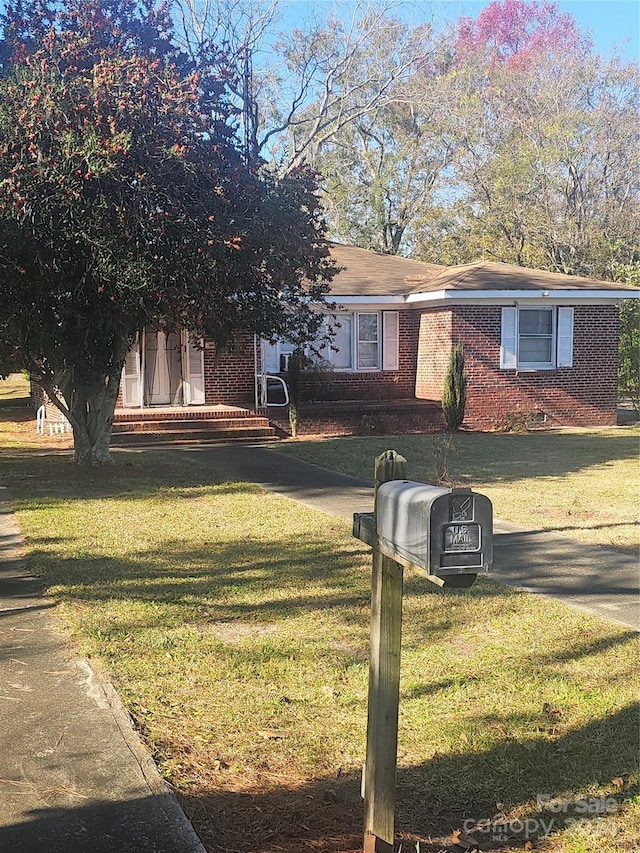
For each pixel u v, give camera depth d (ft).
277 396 62.59
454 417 58.90
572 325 63.52
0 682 13.29
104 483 35.35
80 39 31.86
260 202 33.83
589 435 57.21
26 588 19.01
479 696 13.15
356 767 10.80
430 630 16.43
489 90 112.06
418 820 9.66
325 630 16.25
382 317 65.51
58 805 9.56
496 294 60.23
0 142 30.30
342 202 128.06
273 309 37.96
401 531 7.84
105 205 29.86
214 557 22.26
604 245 103.24
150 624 16.40
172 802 9.67
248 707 12.55
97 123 29.55
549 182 105.50
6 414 73.72
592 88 107.34
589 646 15.51
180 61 35.22
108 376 39.32
